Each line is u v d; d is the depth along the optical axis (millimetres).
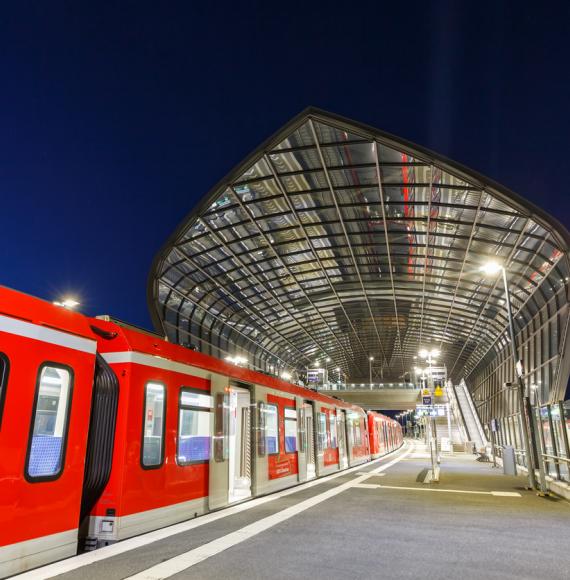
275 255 36938
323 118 24203
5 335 5305
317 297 47156
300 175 28172
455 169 24547
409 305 49562
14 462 5184
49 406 5770
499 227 29031
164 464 7898
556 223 25000
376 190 29125
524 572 5344
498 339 47281
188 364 9055
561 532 7723
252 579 4938
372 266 40062
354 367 86438
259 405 12602
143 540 6727
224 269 37406
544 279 30656
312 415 17672
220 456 9945
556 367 28531
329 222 32781
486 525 8281
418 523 8344
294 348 65750
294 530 7531
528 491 14180
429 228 31641
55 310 6211
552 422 13758
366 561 5699
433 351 64062
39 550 5383
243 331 51969
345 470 21344
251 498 11516
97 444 6910
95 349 6707
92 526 6793
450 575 5180
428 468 23312
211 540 6762
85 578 4930
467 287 41312
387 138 24203
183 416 8664
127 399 7160
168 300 36625
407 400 71188
